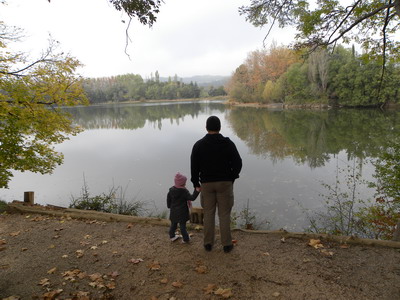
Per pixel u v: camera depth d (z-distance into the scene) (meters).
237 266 3.22
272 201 9.68
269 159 16.25
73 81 7.54
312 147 19.41
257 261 3.30
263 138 24.55
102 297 2.79
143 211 8.75
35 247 4.11
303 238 3.79
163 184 12.29
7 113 6.80
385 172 7.15
